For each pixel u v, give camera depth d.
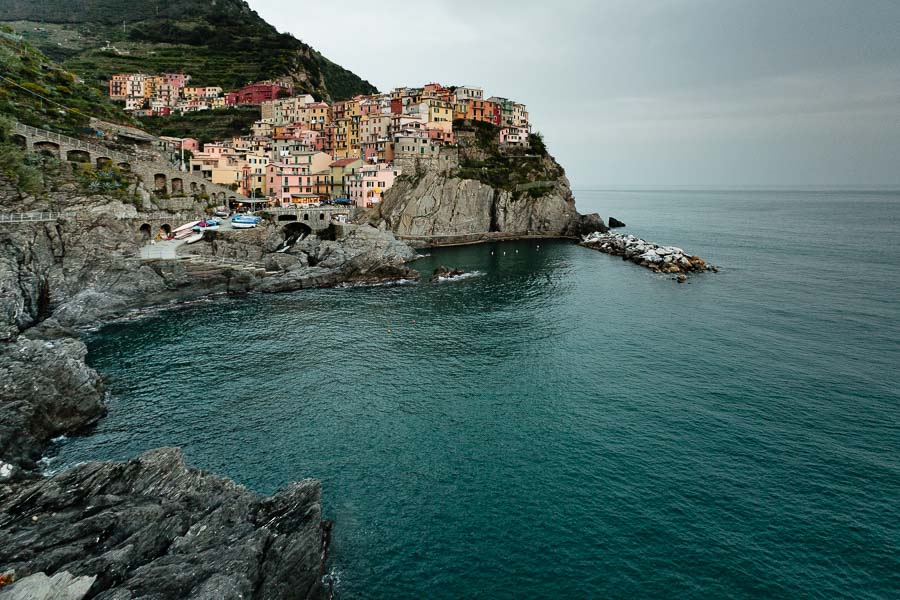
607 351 70.19
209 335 73.81
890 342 72.38
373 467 44.66
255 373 61.97
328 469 44.28
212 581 26.98
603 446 47.75
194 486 35.84
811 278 112.75
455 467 44.81
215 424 50.69
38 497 32.97
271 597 29.08
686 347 71.38
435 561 35.03
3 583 25.97
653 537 36.88
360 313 85.75
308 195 147.00
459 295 98.25
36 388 47.75
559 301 94.56
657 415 53.12
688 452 46.72
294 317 82.56
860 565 34.47
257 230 105.88
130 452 45.81
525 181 176.38
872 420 51.81
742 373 62.84
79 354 57.72
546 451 47.06
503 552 35.75
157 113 190.88
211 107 199.38
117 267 83.44
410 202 150.75
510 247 154.12
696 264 123.19
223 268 93.44
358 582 33.41
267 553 30.41
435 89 191.38
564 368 64.75
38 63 137.50
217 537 31.12
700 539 36.69
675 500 40.59
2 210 82.31
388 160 163.62
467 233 162.75
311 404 55.00
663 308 90.06
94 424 50.03
